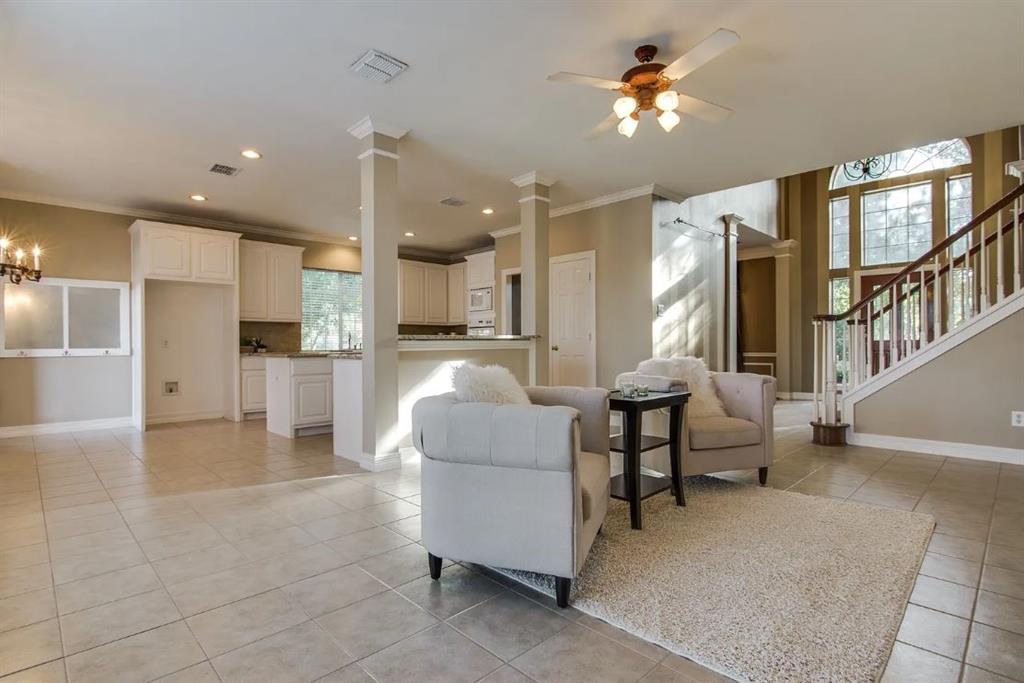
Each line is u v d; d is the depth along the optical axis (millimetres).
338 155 4492
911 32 2771
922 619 1820
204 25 2650
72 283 5773
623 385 3297
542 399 2744
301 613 1891
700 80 3291
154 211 6254
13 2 2434
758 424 3492
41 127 3900
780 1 2516
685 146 4375
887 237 8680
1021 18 2646
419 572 2221
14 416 5453
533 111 3682
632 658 1612
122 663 1597
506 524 1943
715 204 6984
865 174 8836
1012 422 4109
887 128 4027
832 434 4773
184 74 3145
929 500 3145
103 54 2914
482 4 2504
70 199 5699
